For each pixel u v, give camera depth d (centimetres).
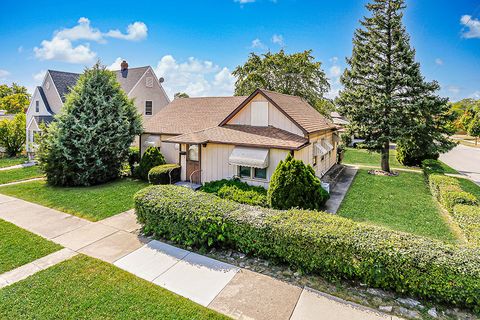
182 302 577
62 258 764
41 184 1670
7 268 710
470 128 4841
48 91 3338
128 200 1325
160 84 3569
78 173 1605
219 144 1530
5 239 882
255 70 3522
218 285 642
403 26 1883
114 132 1731
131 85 3281
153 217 884
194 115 2202
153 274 687
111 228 984
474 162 2773
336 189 1570
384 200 1364
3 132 2756
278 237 698
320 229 675
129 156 1969
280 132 1513
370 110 1936
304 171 1117
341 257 627
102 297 589
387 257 586
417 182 1741
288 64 3338
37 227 995
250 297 598
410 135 1922
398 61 1872
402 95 1866
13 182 1756
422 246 596
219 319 530
